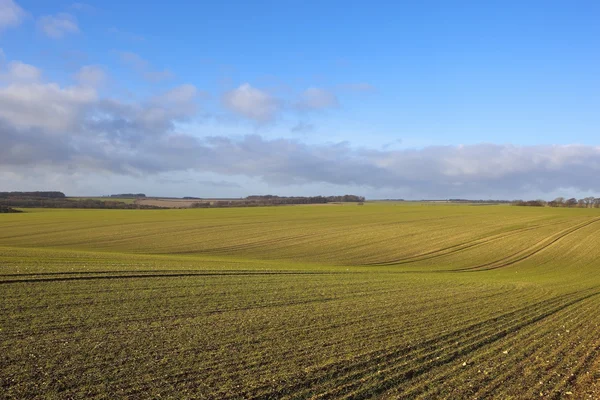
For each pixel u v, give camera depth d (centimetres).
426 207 11394
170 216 8800
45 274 2159
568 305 2041
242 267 3077
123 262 2955
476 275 3572
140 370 998
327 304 1867
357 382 977
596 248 5091
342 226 6869
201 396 873
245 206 13762
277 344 1239
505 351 1240
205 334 1314
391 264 4278
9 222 7412
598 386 990
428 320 1611
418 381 1001
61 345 1152
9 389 868
